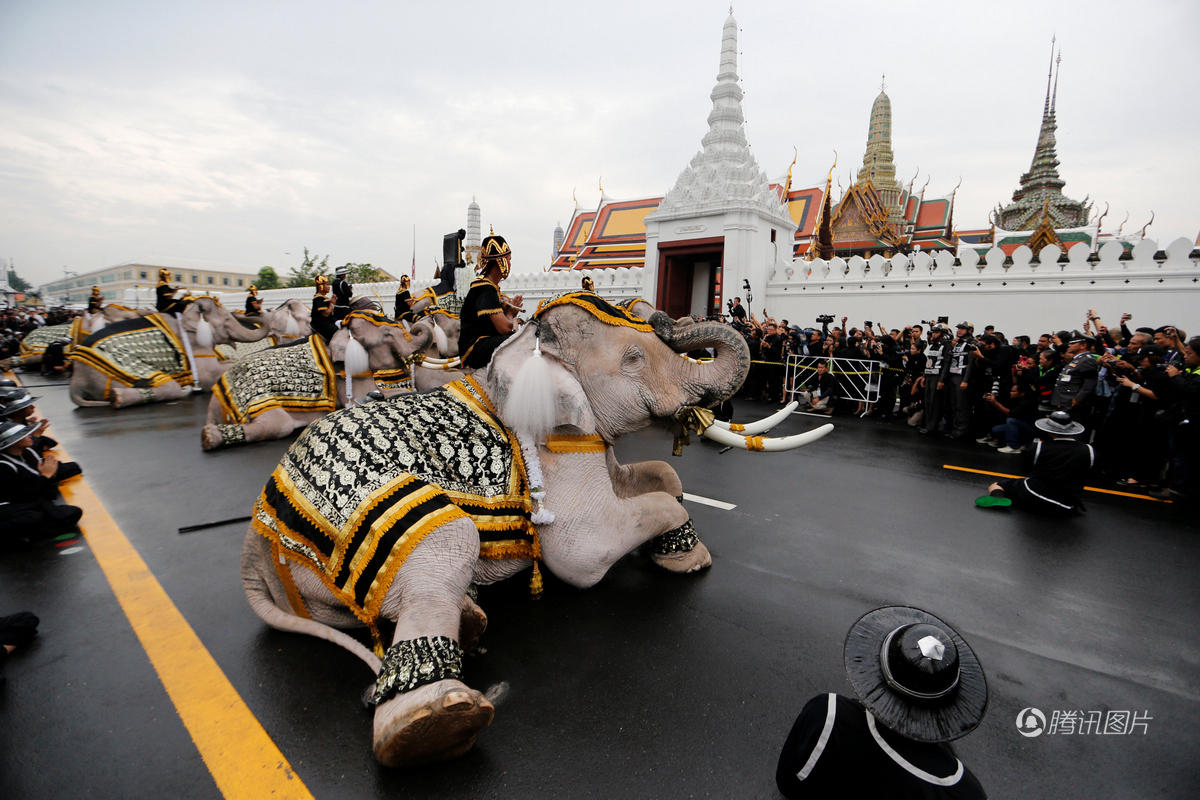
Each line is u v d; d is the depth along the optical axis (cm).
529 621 336
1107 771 238
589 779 224
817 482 666
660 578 395
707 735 248
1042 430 567
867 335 1301
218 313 1252
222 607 350
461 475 292
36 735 243
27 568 403
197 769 227
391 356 896
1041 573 429
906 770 156
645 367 330
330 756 234
